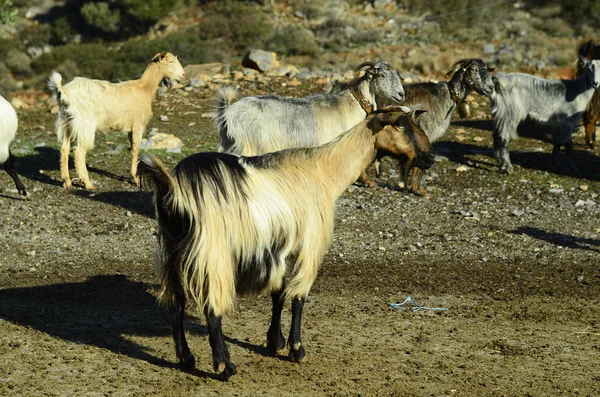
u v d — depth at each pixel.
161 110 19.77
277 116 11.31
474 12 40.72
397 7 43.22
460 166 15.52
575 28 38.28
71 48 41.47
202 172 5.60
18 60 40.41
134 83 14.17
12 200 13.05
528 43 35.75
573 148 16.92
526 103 15.04
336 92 12.29
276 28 41.88
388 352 7.01
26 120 19.33
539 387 6.25
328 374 6.36
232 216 5.60
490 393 6.08
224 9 44.00
